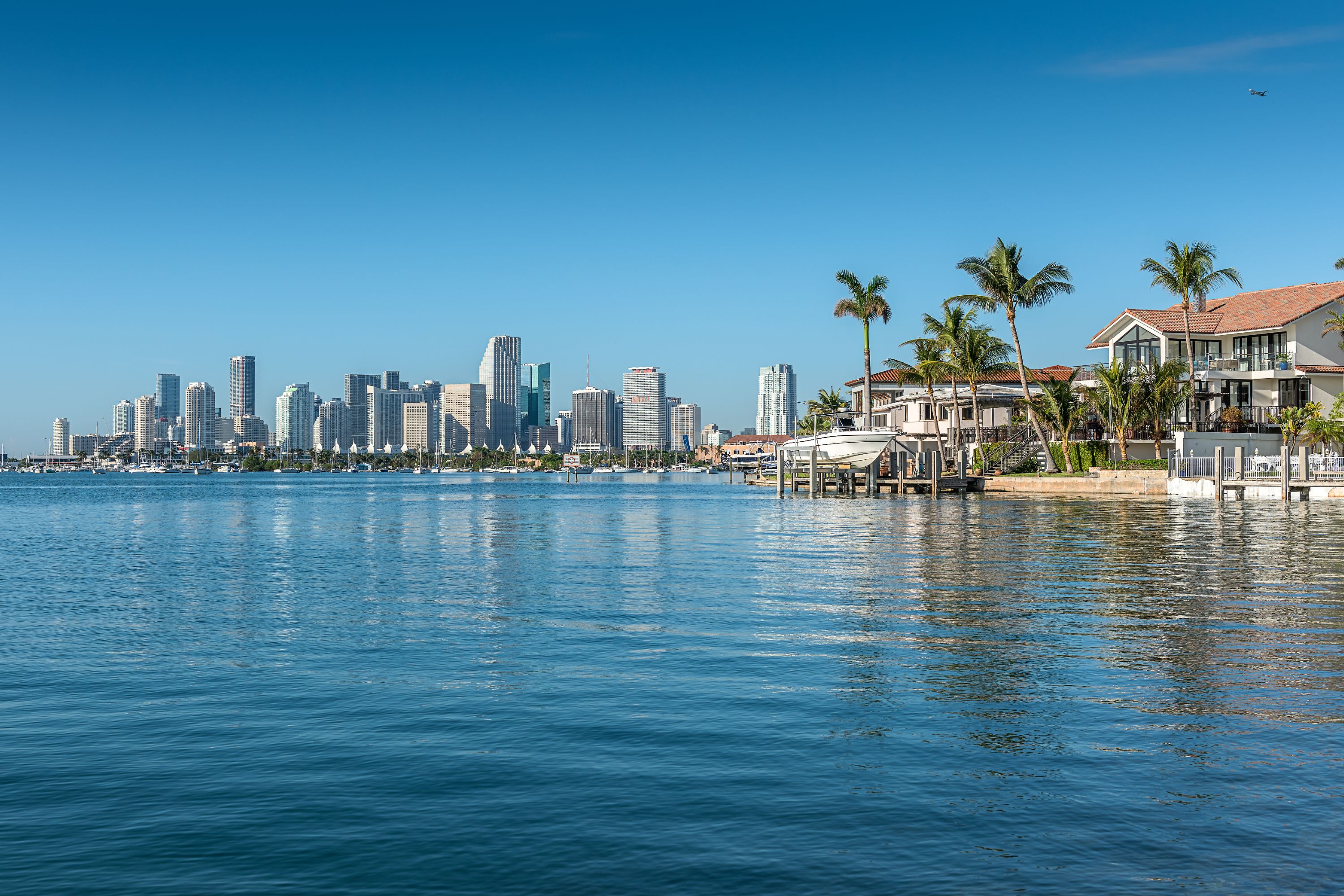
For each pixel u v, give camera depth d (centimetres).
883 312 8219
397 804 768
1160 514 4738
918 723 980
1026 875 629
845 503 6544
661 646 1411
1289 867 637
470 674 1245
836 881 623
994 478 7856
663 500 8000
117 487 15988
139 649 1450
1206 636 1458
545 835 704
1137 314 8281
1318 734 931
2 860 671
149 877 643
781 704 1063
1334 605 1764
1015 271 7688
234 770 860
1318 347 7719
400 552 3114
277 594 2075
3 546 3556
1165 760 853
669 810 748
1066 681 1159
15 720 1036
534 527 4353
